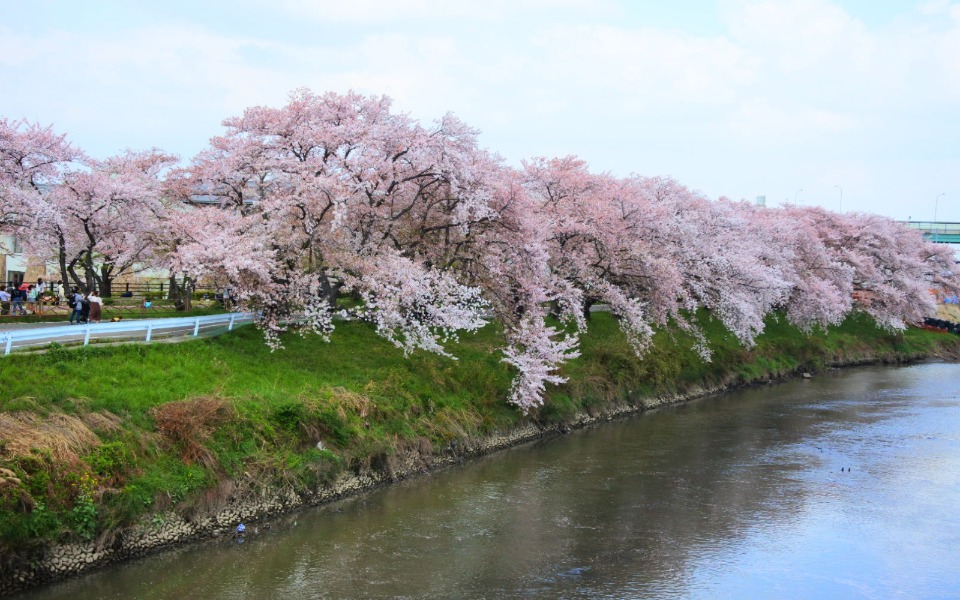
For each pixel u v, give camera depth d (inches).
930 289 2719.0
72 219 1206.3
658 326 1497.3
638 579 631.8
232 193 1240.2
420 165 1074.1
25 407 646.5
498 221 1135.0
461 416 1009.5
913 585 633.0
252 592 582.6
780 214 2362.2
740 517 788.6
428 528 732.7
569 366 1309.1
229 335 987.3
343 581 609.0
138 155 1508.4
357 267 1031.0
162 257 1208.2
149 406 721.6
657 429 1205.7
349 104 1149.7
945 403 1470.2
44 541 557.6
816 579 641.0
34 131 1078.4
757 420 1288.1
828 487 896.3
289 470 754.8
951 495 869.8
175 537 644.7
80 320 1071.0
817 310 1863.9
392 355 1093.8
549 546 698.2
